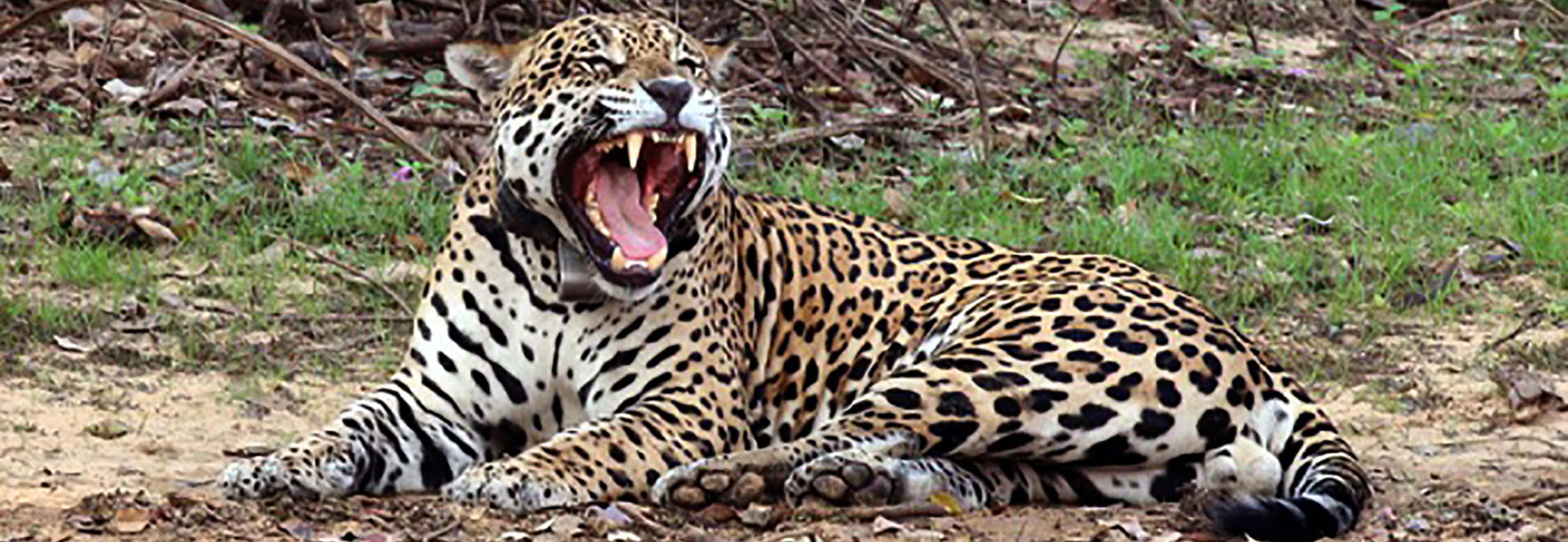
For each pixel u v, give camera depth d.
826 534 8.67
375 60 18.98
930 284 10.47
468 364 9.77
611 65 9.30
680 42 9.62
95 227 14.47
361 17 19.20
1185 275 14.73
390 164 16.61
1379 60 22.23
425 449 9.66
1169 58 21.78
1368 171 17.72
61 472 9.59
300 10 19.12
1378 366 13.04
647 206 9.43
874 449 9.09
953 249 10.70
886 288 10.44
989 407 9.26
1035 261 10.60
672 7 19.98
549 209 9.45
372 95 18.19
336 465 9.22
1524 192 16.84
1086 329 9.54
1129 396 9.36
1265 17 24.17
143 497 8.88
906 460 9.05
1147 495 9.53
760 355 10.23
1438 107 20.59
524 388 9.79
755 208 10.42
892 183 17.05
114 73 18.12
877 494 8.94
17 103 17.27
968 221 16.06
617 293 9.30
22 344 12.20
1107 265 10.48
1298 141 18.81
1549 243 15.69
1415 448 11.18
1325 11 24.38
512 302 9.68
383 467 9.48
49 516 8.68
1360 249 15.54
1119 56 21.41
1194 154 18.14
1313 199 16.86
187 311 13.16
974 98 19.23
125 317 12.88
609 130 9.12
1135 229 15.65
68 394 11.27
